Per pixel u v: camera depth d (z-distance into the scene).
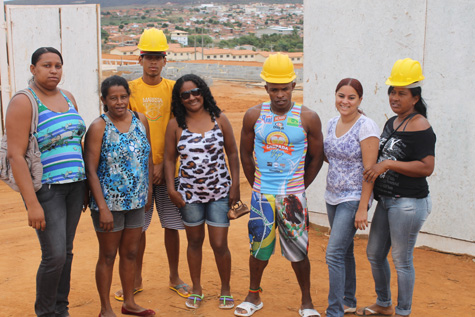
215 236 4.52
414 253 6.20
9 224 7.35
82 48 10.11
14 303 4.72
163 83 4.80
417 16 5.95
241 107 25.06
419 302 4.87
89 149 4.04
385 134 4.17
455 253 6.08
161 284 5.23
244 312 4.46
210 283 5.26
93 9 9.95
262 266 4.52
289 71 4.15
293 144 4.26
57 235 3.82
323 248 6.43
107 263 4.22
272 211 4.34
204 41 166.38
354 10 6.37
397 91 4.02
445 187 6.05
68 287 4.21
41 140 3.73
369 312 4.49
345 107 4.09
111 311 4.30
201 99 4.41
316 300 4.89
